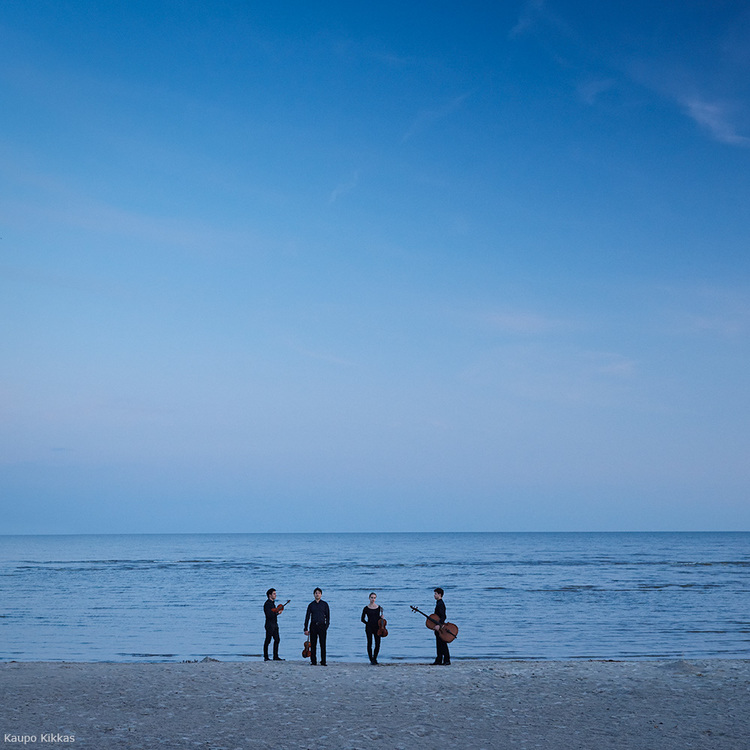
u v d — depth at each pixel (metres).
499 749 9.55
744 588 56.97
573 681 14.76
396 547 196.00
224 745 9.68
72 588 59.28
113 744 9.66
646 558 117.56
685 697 13.02
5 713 11.46
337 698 12.97
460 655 25.64
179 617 38.28
